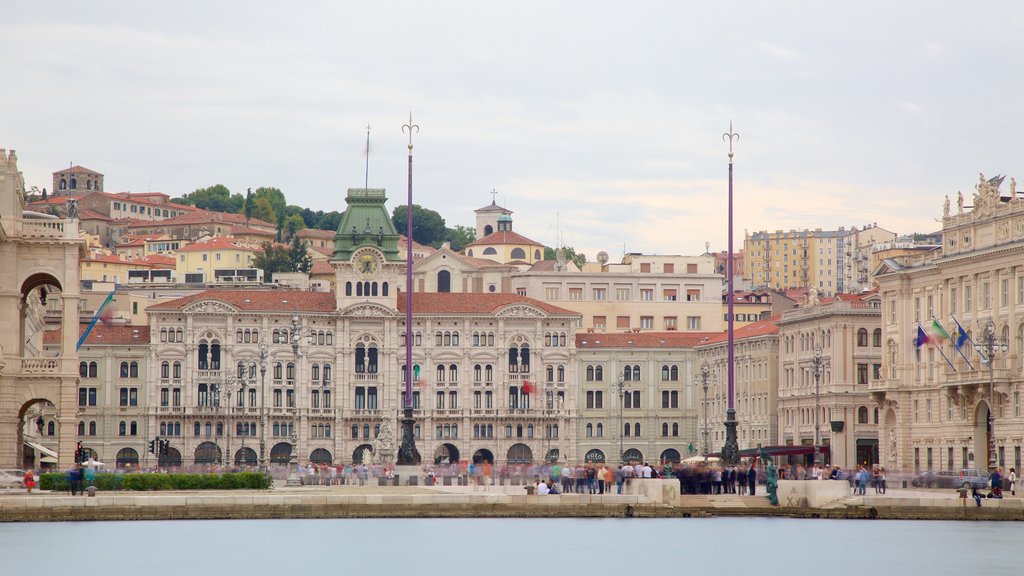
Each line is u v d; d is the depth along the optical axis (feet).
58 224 529.86
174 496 437.17
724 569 314.76
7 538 368.48
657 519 441.68
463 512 444.55
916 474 604.08
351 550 347.15
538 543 363.76
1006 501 443.32
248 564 319.68
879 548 354.95
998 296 638.94
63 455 522.88
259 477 508.53
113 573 302.45
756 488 537.24
